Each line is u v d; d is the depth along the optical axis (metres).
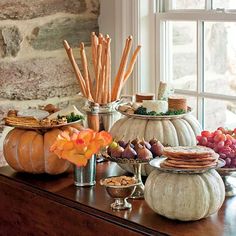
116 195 2.24
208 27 2.97
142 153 2.34
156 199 2.14
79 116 2.77
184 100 2.62
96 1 3.34
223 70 2.93
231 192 2.38
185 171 2.11
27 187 2.57
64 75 3.26
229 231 2.05
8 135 2.73
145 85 3.22
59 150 2.42
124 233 2.15
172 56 3.15
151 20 3.19
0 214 2.72
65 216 2.38
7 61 3.06
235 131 2.51
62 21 3.22
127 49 2.84
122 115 2.86
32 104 3.17
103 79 2.81
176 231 2.06
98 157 2.82
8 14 3.04
